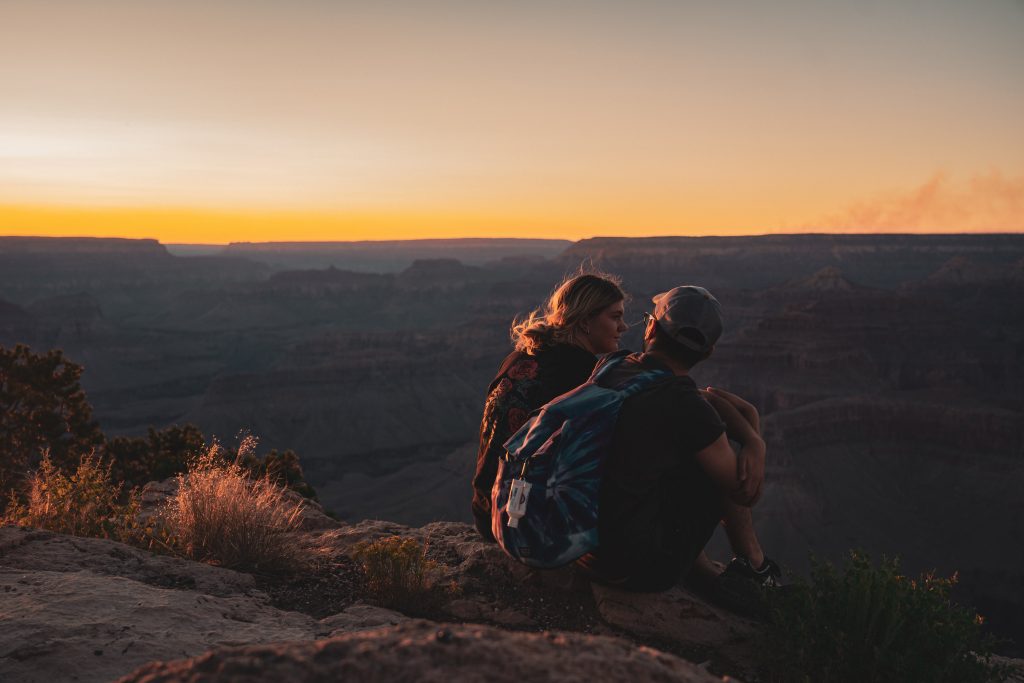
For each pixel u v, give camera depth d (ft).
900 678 9.77
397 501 458.50
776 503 357.20
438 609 12.19
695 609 11.35
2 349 74.23
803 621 10.42
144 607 10.50
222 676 3.63
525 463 9.87
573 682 3.75
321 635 10.53
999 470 376.27
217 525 14.44
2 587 11.17
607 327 11.37
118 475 59.67
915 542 338.95
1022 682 11.51
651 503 9.81
